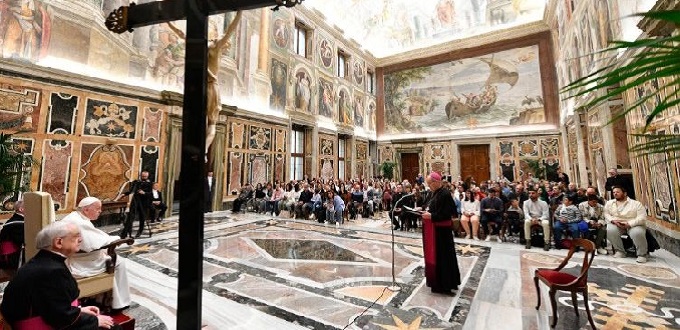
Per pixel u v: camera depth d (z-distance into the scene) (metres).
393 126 21.89
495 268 5.29
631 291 4.23
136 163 9.02
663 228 5.98
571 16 11.35
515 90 17.95
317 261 5.64
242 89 12.29
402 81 21.64
